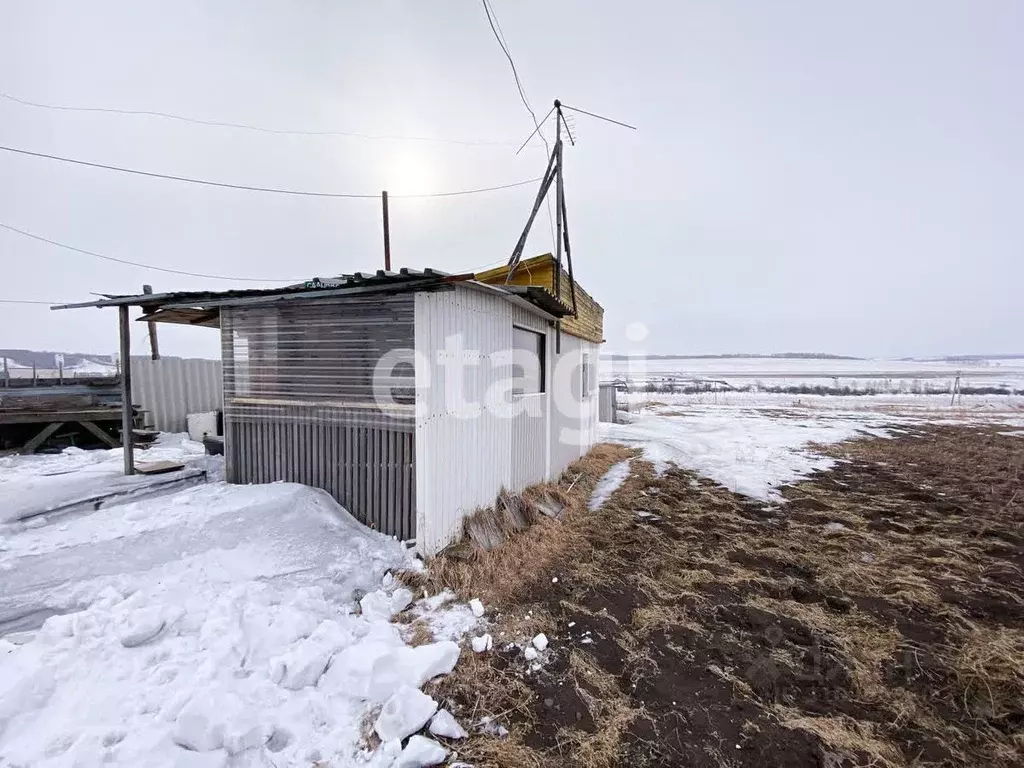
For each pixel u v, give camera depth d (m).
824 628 3.00
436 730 1.98
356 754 1.83
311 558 3.21
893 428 13.75
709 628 2.98
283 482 4.08
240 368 4.23
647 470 8.07
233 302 3.94
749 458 9.20
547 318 6.30
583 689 2.33
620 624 3.01
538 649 2.68
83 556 2.89
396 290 3.58
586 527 5.12
